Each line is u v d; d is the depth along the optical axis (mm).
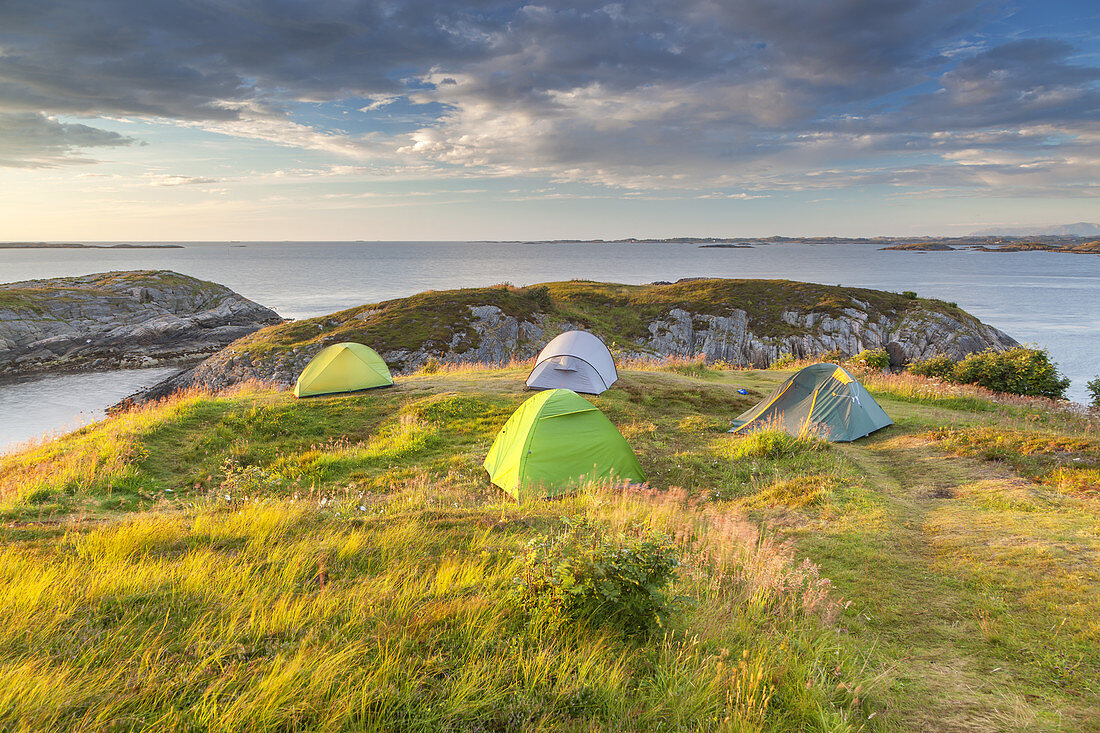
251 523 8203
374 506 10109
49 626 4727
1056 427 14641
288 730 3621
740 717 3953
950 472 10969
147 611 5148
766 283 79188
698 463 13148
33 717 3496
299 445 16031
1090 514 8016
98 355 67125
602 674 4398
